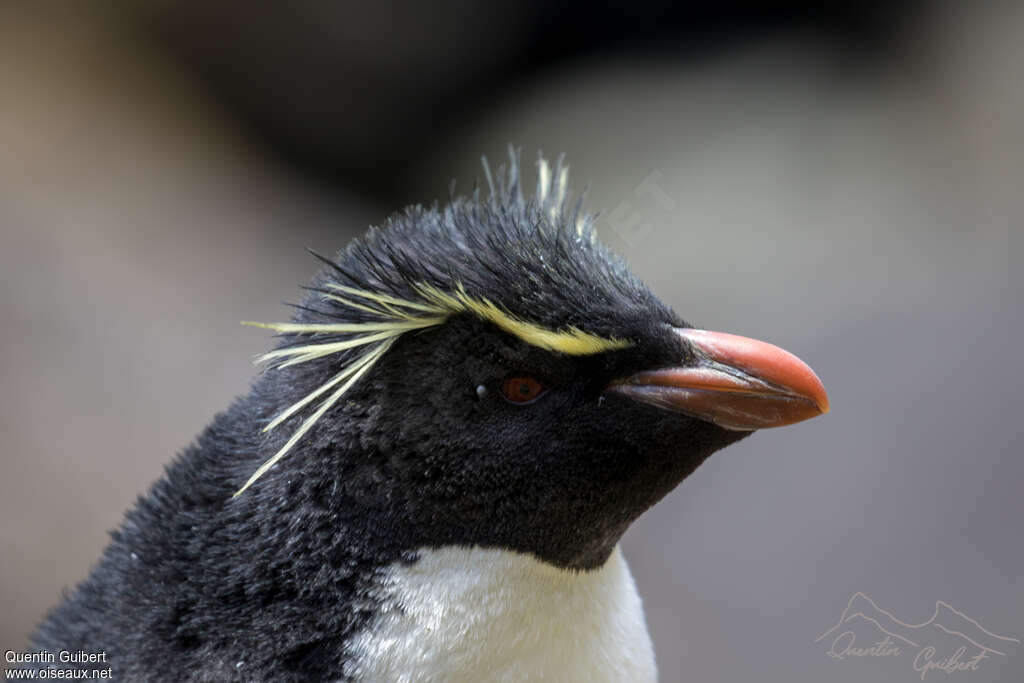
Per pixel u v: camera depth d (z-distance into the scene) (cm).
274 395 408
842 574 1007
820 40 1645
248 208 1527
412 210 440
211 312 1302
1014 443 1074
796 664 947
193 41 1631
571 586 411
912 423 1113
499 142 1616
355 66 1661
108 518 1046
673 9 1695
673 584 1032
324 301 409
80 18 1596
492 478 386
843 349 1194
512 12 1683
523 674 401
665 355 388
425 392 385
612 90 1628
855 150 1457
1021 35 1598
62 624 421
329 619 385
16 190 1345
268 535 389
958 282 1259
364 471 386
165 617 391
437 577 391
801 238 1341
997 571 979
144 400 1154
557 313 383
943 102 1554
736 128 1498
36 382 1130
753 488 1098
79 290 1247
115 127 1512
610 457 389
